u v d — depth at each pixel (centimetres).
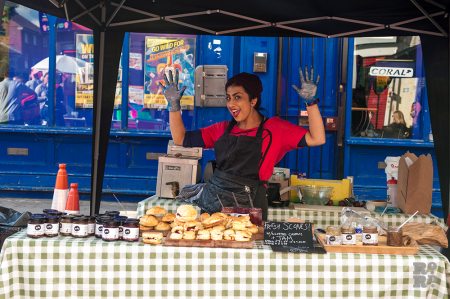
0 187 854
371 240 338
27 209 787
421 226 384
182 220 343
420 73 818
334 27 525
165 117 845
